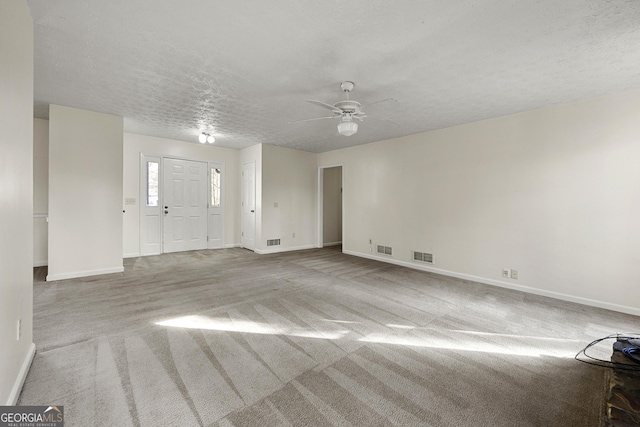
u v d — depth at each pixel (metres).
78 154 4.03
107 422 1.50
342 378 1.92
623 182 3.14
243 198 6.99
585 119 3.37
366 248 6.02
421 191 5.03
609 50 2.32
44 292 3.49
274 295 3.57
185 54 2.45
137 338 2.40
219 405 1.65
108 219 4.31
